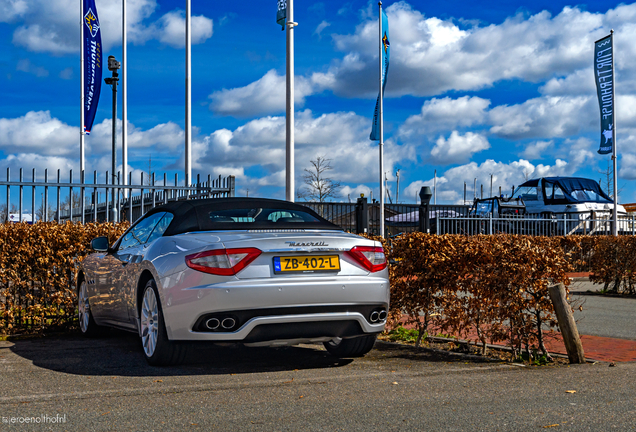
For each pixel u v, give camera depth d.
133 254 5.82
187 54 17.67
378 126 22.38
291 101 11.81
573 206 24.31
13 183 8.91
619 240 13.98
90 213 11.96
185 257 4.87
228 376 4.89
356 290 5.00
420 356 6.04
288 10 11.89
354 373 5.08
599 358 6.20
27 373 4.98
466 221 18.73
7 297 7.11
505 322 6.41
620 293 14.20
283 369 5.24
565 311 5.80
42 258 7.17
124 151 21.98
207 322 4.72
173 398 4.16
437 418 3.72
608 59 21.42
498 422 3.65
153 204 10.18
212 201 5.82
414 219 21.53
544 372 5.18
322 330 4.97
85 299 7.09
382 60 22.28
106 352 6.00
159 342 5.06
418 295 6.80
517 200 25.08
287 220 5.68
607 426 3.58
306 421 3.65
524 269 5.90
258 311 4.73
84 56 18.61
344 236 5.17
